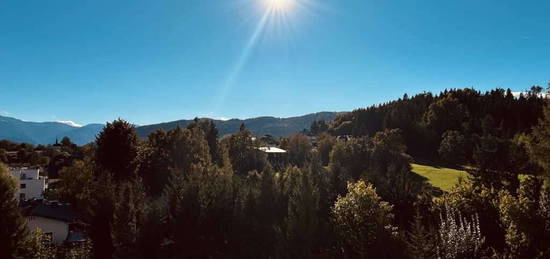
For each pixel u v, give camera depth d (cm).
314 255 2225
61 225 4697
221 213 2948
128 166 5188
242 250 2731
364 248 2069
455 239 1950
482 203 2769
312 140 17950
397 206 3216
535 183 2766
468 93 15600
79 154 11419
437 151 11862
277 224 2794
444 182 6706
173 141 6178
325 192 3136
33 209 4838
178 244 2841
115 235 2709
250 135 10200
